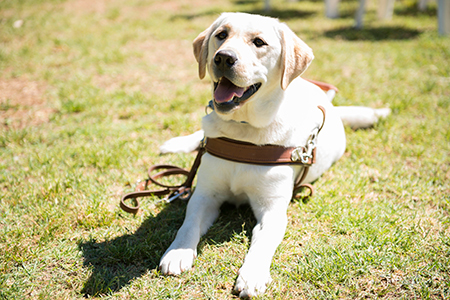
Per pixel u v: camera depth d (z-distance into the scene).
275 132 2.50
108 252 2.39
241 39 2.36
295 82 2.87
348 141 3.92
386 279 2.20
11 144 3.85
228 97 2.30
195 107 4.73
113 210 2.85
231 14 2.55
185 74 5.95
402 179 3.29
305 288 2.14
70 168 3.43
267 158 2.52
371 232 2.57
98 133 4.04
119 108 4.68
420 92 5.07
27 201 2.92
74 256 2.36
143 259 2.38
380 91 5.15
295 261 2.35
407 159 3.61
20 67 6.19
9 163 3.51
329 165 3.35
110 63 6.43
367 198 3.05
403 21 9.23
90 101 4.80
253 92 2.37
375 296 2.08
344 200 2.98
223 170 2.60
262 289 2.07
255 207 2.66
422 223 2.69
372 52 6.79
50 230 2.56
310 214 2.81
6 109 4.65
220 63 2.25
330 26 8.93
